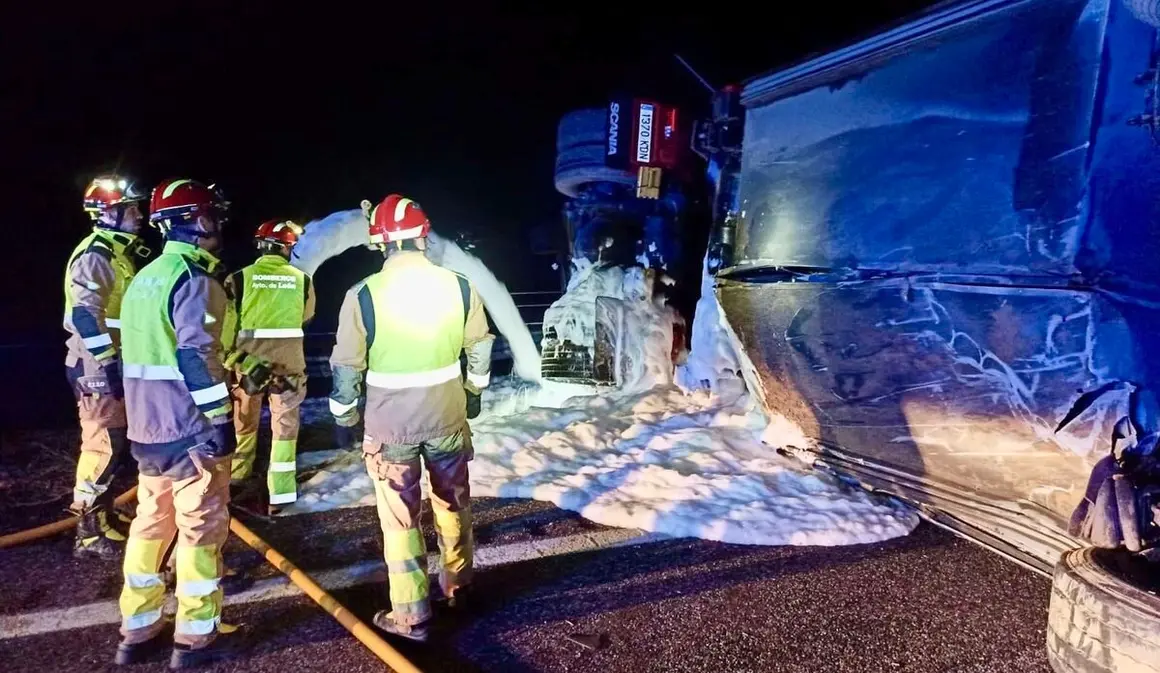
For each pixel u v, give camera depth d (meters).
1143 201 3.50
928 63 4.55
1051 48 3.87
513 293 14.46
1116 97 3.61
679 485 5.33
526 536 4.58
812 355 5.38
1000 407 4.19
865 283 4.86
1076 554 3.31
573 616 3.58
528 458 5.97
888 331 4.73
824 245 5.34
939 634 3.49
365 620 3.47
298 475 5.72
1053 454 3.96
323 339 12.45
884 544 4.54
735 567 4.17
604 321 8.23
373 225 3.34
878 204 4.89
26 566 4.04
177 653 3.05
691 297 9.03
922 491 4.86
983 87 4.22
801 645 3.36
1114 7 3.60
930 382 4.59
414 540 3.27
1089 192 3.69
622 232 8.95
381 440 3.20
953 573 4.15
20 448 6.55
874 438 5.15
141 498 3.10
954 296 4.30
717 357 7.64
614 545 4.45
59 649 3.20
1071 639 3.04
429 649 3.25
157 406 2.96
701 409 7.26
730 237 7.32
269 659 3.15
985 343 4.17
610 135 7.85
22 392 9.48
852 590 3.91
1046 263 3.88
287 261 5.12
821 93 5.38
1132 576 3.12
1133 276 3.55
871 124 4.96
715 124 7.14
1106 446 3.68
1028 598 3.87
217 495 3.09
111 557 4.16
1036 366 3.93
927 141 4.57
